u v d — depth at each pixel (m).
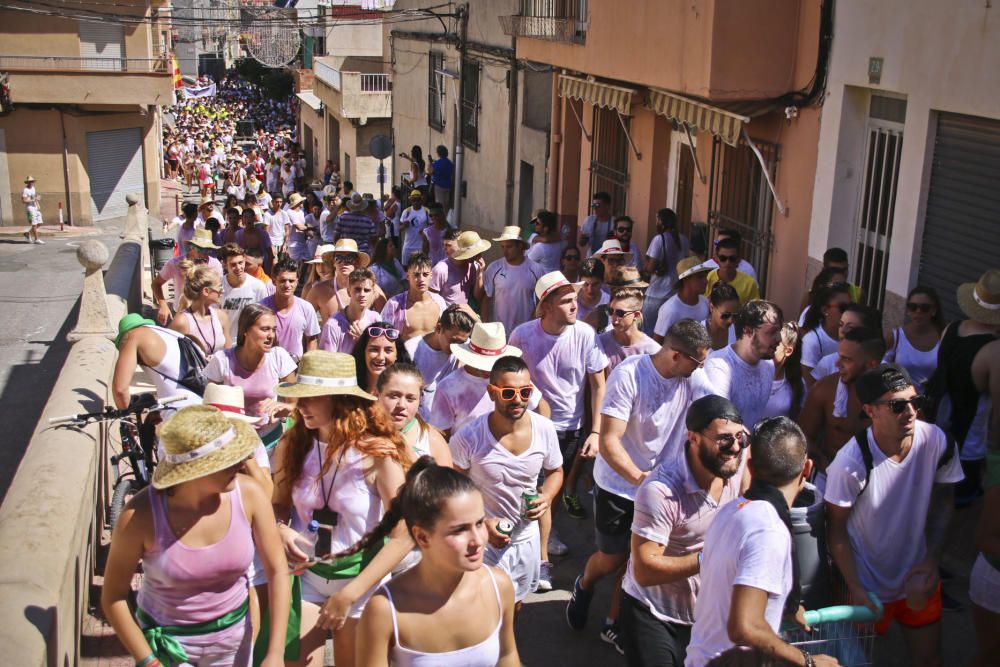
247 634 4.20
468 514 3.32
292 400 6.37
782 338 6.09
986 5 7.25
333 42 44.56
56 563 4.82
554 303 6.88
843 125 9.30
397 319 8.40
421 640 3.41
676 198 13.74
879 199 9.05
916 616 4.98
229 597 4.08
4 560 4.70
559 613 6.30
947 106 7.76
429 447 5.28
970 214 7.69
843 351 5.87
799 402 6.41
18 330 18.83
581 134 17.44
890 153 8.91
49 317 20.12
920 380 6.86
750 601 3.72
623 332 7.09
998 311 6.21
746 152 11.44
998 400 6.18
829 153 9.48
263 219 21.64
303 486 4.67
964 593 6.23
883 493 4.77
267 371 6.43
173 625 4.01
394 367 5.21
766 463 3.88
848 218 9.49
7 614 4.23
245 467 4.41
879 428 4.75
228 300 9.41
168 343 6.44
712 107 10.55
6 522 5.12
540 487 5.96
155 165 36.34
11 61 32.31
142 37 33.47
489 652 3.48
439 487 3.34
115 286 13.38
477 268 10.38
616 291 7.15
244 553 4.04
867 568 4.89
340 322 8.08
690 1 10.34
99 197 34.56
